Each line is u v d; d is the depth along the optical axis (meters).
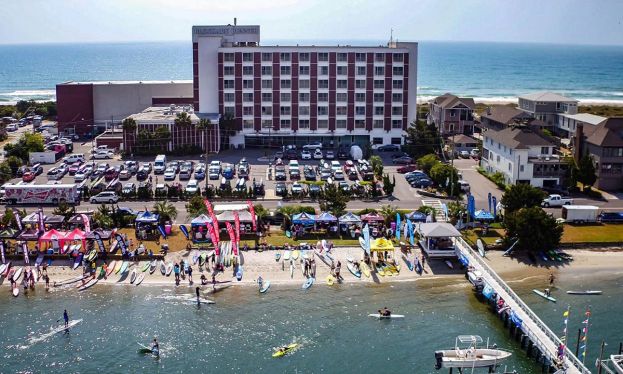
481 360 77.31
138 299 94.38
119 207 124.38
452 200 133.88
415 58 184.75
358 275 101.88
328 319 88.81
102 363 78.44
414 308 92.25
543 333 81.69
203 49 183.38
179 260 105.06
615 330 86.31
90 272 102.00
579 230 118.81
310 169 151.62
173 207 118.12
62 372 76.62
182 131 173.88
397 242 113.25
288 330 85.94
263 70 181.25
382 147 182.62
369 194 136.12
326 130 185.25
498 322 88.88
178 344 82.56
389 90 184.38
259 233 114.75
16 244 106.56
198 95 186.00
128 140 172.25
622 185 143.00
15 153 167.25
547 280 100.94
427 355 80.38
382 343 82.94
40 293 96.31
